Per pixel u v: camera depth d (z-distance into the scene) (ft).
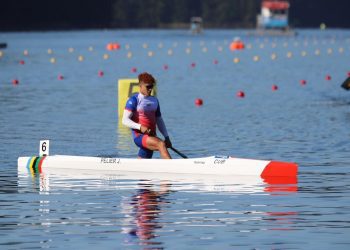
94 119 264.93
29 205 136.77
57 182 158.81
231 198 142.00
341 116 274.16
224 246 110.52
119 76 479.82
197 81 443.32
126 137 223.92
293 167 162.91
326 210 131.75
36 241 113.29
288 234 116.57
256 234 116.78
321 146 206.28
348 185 153.79
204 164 167.02
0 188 152.46
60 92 366.22
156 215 128.98
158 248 109.81
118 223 123.65
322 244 111.14
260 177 162.61
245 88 396.37
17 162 181.27
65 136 225.15
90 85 408.67
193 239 114.32
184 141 215.72
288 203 137.49
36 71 521.24
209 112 287.89
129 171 171.01
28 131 234.58
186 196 143.95
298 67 581.94
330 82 437.99
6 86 400.88
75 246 110.63
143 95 175.63
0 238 115.03
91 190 150.20
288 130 238.07
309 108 301.22
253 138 221.05
